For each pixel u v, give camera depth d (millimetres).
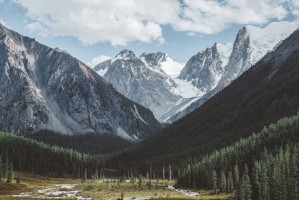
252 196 137750
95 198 152625
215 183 165500
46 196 154875
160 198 142875
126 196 160000
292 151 155500
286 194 119500
